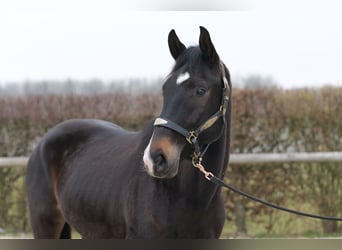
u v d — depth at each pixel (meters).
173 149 4.02
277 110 10.03
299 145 10.13
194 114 4.11
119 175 4.84
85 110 10.49
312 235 9.74
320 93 10.12
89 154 5.55
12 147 10.58
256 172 9.91
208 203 4.40
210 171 4.45
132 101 10.46
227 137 4.55
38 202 5.91
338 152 9.84
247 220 9.93
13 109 10.54
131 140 5.15
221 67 4.29
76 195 5.30
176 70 4.22
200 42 4.24
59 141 5.91
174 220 4.35
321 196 10.00
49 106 10.54
